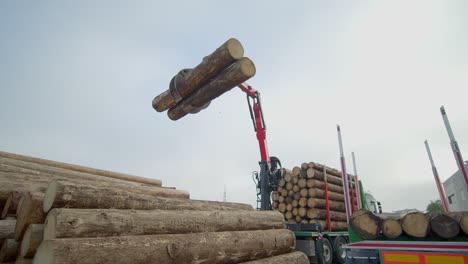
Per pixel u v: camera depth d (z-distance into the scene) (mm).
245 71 3635
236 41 3744
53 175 4641
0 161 4551
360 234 4605
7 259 2883
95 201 2961
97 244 2418
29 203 2738
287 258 4723
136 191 5020
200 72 3932
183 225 3471
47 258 2189
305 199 10289
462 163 4125
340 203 11805
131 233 2895
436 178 5754
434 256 3744
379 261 4176
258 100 8781
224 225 4113
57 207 2674
